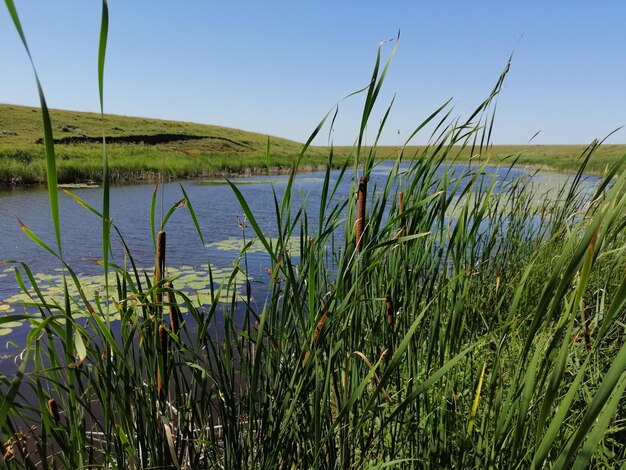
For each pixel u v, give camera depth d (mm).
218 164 27719
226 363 1341
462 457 1215
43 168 19328
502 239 2764
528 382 823
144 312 1198
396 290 1602
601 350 1780
